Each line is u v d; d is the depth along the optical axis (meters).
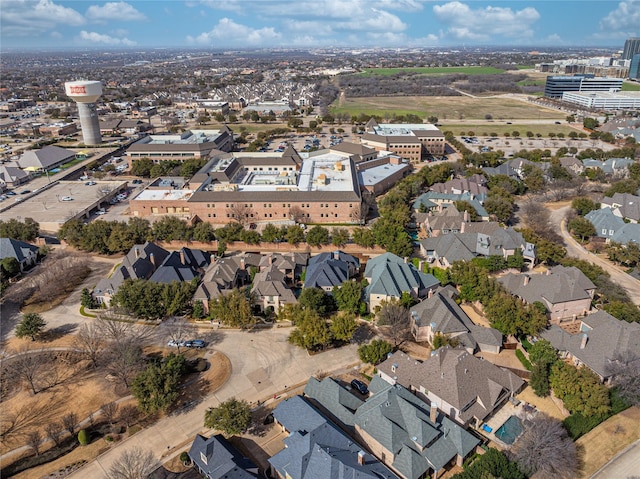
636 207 177.50
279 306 124.31
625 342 98.12
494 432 86.38
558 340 106.38
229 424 83.50
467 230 157.12
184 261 141.75
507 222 186.12
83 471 80.12
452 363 92.19
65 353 109.50
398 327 109.44
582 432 85.81
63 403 94.88
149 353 110.25
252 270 142.88
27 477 79.12
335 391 91.06
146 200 197.12
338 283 131.50
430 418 82.94
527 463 76.44
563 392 89.44
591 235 166.75
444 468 80.06
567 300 118.25
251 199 187.50
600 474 78.56
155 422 90.50
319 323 106.81
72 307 130.00
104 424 89.50
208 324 121.88
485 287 120.62
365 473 70.62
